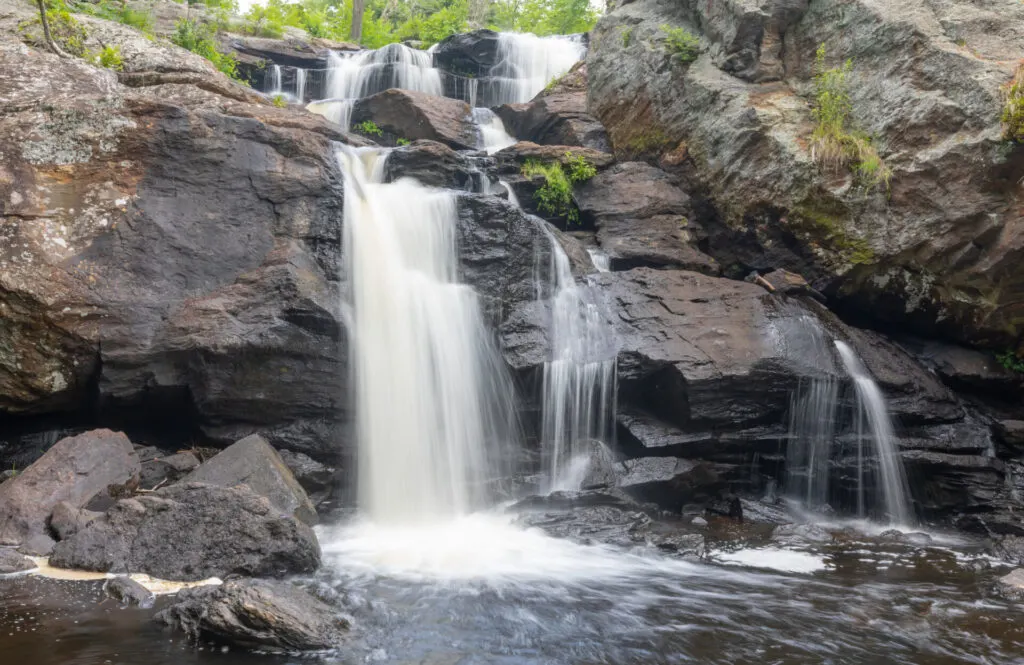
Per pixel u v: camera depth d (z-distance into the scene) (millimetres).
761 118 11992
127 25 14328
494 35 19672
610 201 12867
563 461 9562
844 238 11273
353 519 8422
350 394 8734
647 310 10305
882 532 9148
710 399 9523
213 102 10383
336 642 5020
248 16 19562
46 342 7898
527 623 5531
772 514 9516
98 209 8312
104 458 7652
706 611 5934
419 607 5773
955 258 10336
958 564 7676
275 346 8375
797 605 6156
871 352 10750
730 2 12906
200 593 5297
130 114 8664
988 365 10969
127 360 8078
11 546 6496
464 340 9594
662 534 8164
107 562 6145
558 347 9734
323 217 9430
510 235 10523
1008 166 9539
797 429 9867
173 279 8547
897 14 10859
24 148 8180
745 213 12422
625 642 5242
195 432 8742
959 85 9945
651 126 14352
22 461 8297
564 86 17094
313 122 11062
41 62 9938
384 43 25797
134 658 4590
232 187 9086
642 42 14836
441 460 9133
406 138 15523
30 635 4855
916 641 5414
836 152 11070
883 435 10000
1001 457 10375
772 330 10094
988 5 10469
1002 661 5090
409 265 9969
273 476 7562
